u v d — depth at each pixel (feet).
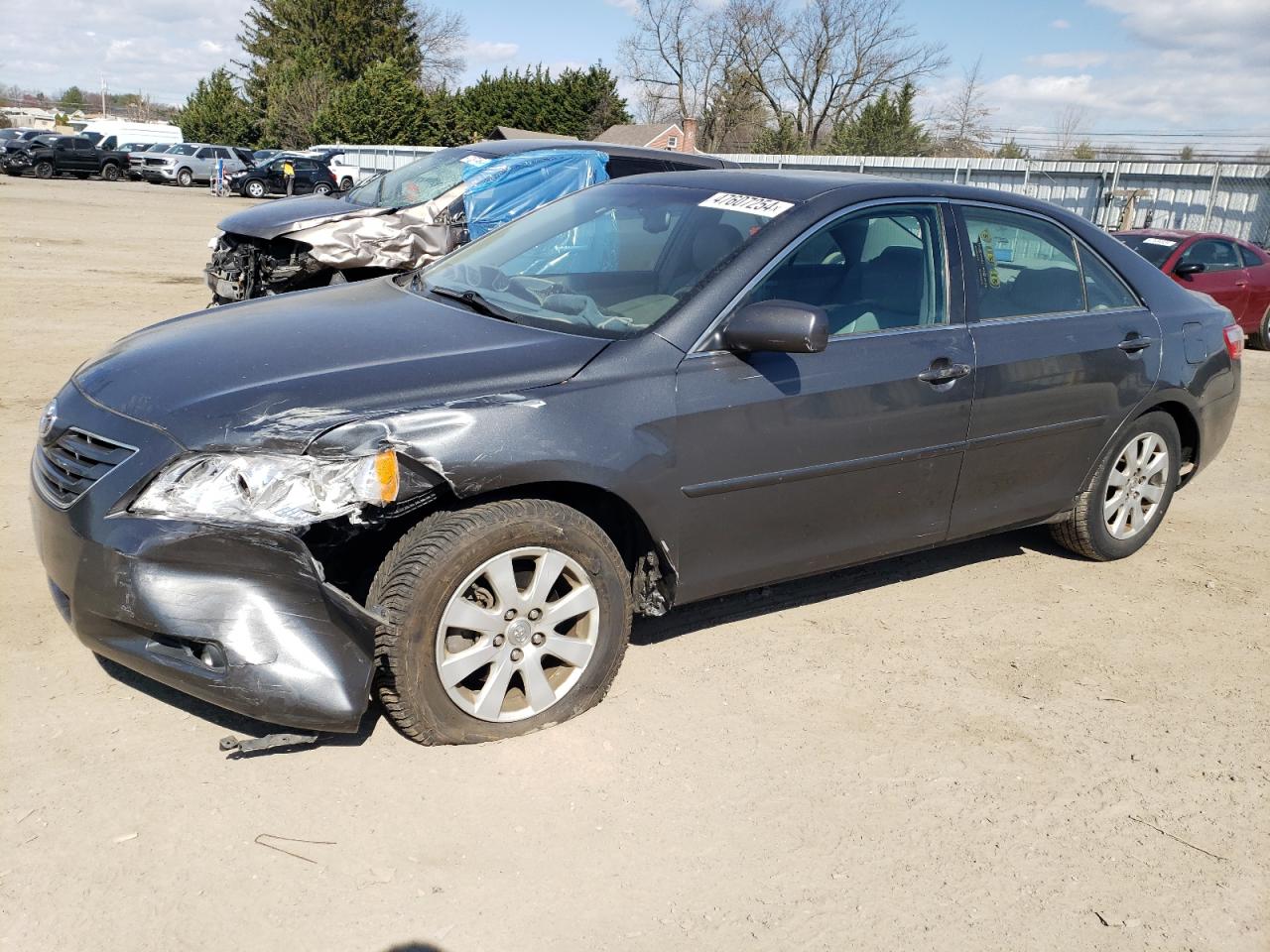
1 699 10.87
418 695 10.06
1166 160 82.89
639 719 11.44
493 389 10.32
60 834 8.98
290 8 230.48
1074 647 14.06
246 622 9.28
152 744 10.32
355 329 11.60
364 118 170.40
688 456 11.24
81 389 10.87
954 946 8.55
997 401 13.79
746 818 9.95
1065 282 15.15
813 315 10.82
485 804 9.82
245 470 9.32
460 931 8.32
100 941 7.92
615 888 8.93
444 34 276.21
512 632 10.51
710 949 8.34
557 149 31.96
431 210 29.17
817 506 12.52
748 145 225.97
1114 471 16.15
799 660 13.08
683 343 11.34
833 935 8.57
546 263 13.34
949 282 13.60
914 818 10.14
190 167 135.54
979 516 14.39
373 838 9.25
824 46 212.02
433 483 9.93
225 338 11.48
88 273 45.57
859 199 13.05
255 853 8.96
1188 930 8.92
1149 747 11.71
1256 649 14.34
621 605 11.19
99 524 9.44
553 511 10.52
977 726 11.88
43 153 130.93
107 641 9.65
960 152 186.29
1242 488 22.24
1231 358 17.29
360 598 10.91
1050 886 9.36
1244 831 10.31
